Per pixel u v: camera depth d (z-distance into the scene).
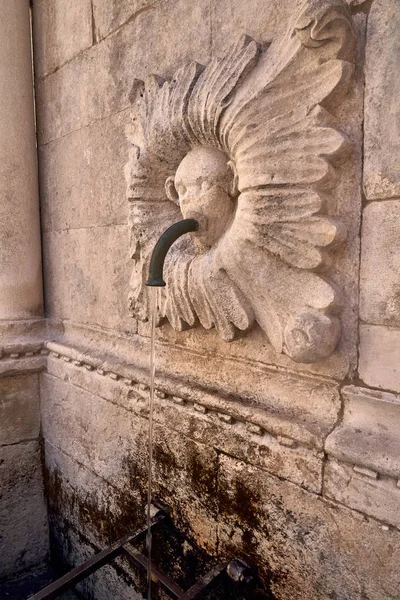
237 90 1.32
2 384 2.69
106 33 2.07
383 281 1.18
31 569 2.90
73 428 2.51
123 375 2.06
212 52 1.58
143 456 2.01
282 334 1.34
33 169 2.71
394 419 1.20
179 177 1.53
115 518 2.24
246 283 1.40
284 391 1.46
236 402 1.54
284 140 1.23
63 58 2.40
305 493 1.35
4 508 2.77
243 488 1.54
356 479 1.22
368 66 1.16
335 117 1.22
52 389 2.67
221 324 1.51
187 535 1.80
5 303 2.68
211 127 1.39
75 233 2.47
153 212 1.77
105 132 2.15
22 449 2.79
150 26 1.83
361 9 1.17
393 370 1.19
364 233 1.21
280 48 1.24
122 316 2.19
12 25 2.53
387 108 1.13
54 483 2.78
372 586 1.21
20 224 2.67
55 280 2.73
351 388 1.28
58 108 2.50
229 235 1.43
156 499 1.94
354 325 1.26
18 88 2.58
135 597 2.19
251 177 1.29
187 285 1.58
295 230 1.24
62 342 2.62
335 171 1.22
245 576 1.51
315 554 1.34
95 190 2.26
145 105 1.70
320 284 1.25
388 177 1.14
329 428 1.31
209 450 1.65
